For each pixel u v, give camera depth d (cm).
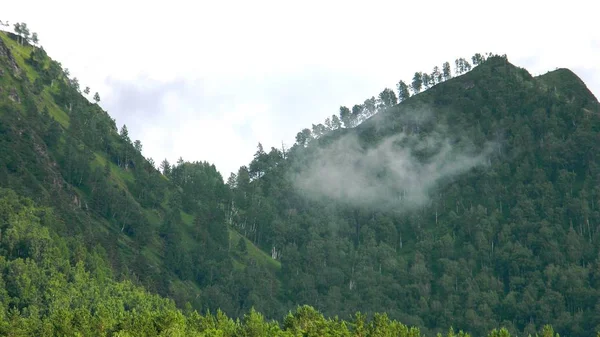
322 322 15500
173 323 15025
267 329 15738
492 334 15500
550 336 17000
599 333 15000
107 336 14675
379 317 15612
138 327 14662
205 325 15625
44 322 15062
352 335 15350
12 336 14388
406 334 15475
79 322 14838
